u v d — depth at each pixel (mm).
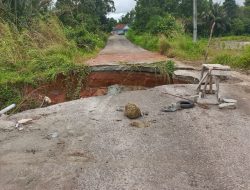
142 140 2992
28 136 3217
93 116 3756
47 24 8734
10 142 3080
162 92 4754
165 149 2783
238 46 9109
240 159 2564
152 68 6133
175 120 3508
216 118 3547
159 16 22609
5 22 7668
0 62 6125
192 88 4957
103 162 2580
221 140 2941
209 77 4172
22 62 6262
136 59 8375
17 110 4793
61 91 5730
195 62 7777
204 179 2281
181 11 29172
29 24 8781
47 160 2654
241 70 6707
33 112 4020
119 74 6230
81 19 18891
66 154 2754
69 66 5965
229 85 5180
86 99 4543
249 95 4578
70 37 11164
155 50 12133
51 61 6211
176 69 6406
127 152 2750
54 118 3748
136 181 2279
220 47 9234
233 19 32500
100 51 12297
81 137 3127
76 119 3674
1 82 5215
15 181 2346
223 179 2275
